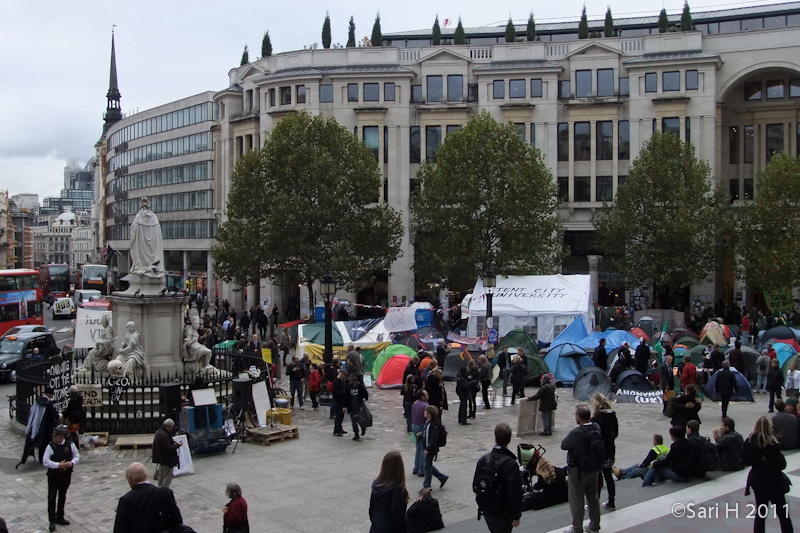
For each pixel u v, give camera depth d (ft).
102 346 82.33
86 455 66.95
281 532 47.21
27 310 172.24
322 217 158.10
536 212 163.73
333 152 166.30
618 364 98.22
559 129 206.49
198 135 289.94
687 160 175.32
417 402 60.08
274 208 155.53
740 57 200.64
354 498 54.29
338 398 74.02
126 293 83.41
